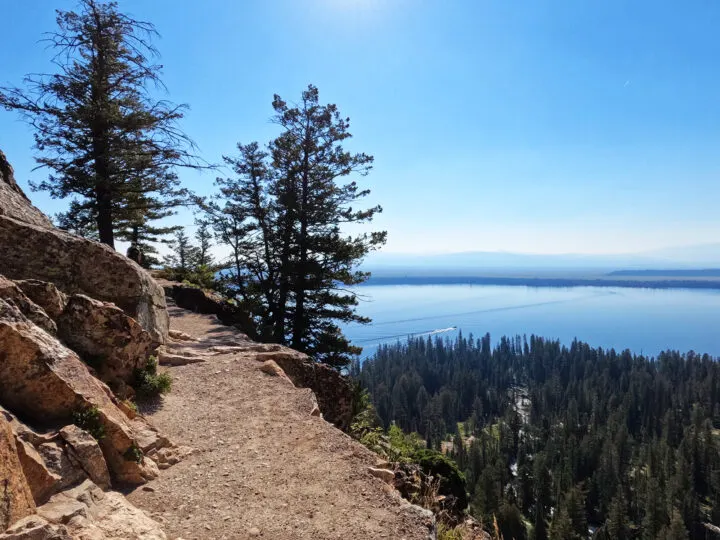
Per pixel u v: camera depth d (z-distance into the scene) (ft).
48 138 64.49
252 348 42.11
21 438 16.25
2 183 38.11
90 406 19.57
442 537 23.15
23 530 12.57
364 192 86.63
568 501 209.15
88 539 13.62
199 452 22.88
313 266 82.69
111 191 68.33
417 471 32.19
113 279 32.17
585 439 309.42
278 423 26.71
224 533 16.47
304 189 86.12
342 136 87.15
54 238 30.19
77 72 66.59
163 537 15.52
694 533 221.87
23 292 24.58
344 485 20.34
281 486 20.01
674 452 296.71
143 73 67.21
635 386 465.88
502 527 199.41
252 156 92.32
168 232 121.90
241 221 95.04
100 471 17.83
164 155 68.59
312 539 16.44
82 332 25.66
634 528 220.84
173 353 38.47
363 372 525.75
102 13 64.95
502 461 263.49
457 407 464.24
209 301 68.39
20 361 18.78
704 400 424.05
